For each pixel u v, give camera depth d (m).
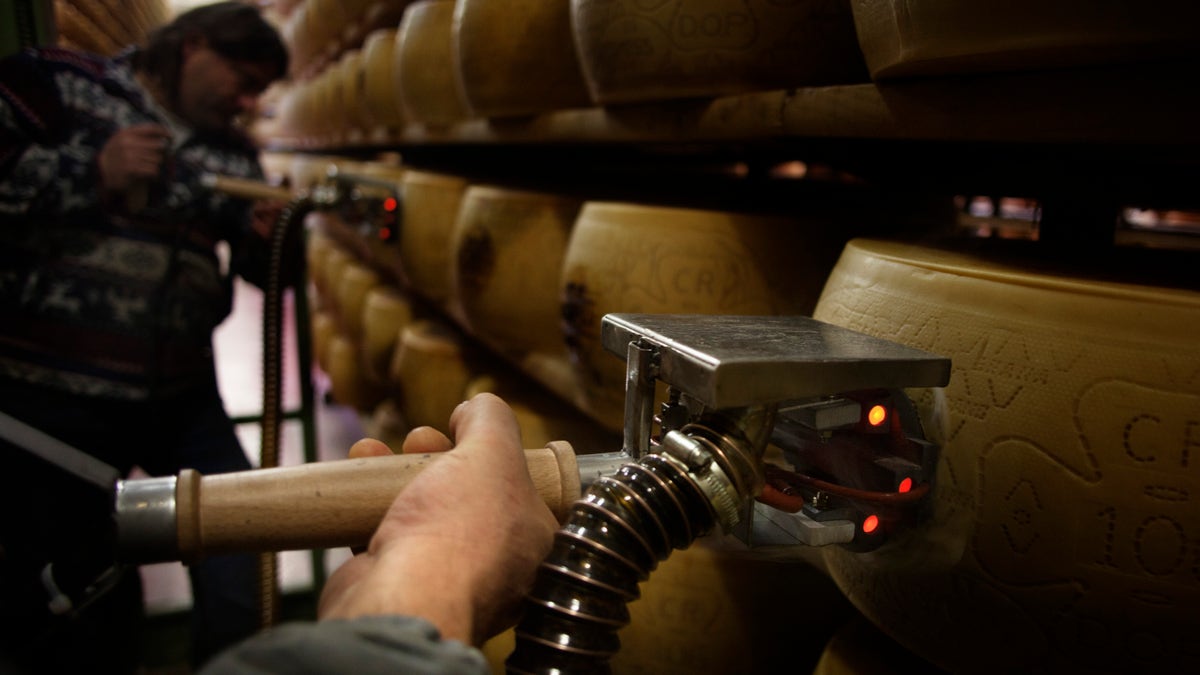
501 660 0.74
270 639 0.24
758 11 0.60
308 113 2.58
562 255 1.00
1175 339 0.35
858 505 0.39
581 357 0.78
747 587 0.66
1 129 1.10
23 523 0.55
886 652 0.56
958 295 0.41
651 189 1.09
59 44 1.53
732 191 1.04
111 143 1.14
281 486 0.34
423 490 0.33
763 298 0.66
